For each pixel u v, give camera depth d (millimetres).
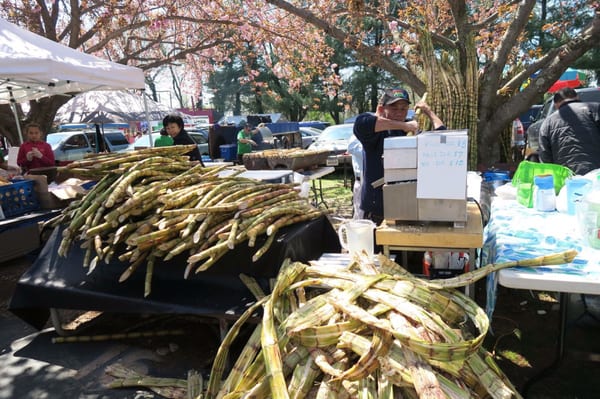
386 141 1941
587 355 1981
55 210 3988
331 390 1448
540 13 18172
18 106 8547
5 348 2781
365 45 6145
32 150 5445
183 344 2732
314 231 2656
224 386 1711
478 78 5691
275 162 6387
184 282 2404
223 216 2350
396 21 6375
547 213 2359
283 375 1501
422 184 1884
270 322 1714
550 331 2807
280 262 2221
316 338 1579
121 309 2383
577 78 9211
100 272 2561
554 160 3689
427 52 5137
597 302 2988
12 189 3811
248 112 32812
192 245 2213
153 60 9641
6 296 3734
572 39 5234
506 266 1672
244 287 2285
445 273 2232
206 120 22094
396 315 1576
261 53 9773
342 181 10461
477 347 1460
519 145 8523
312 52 8203
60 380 2402
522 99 5441
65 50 4703
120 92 10492
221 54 10664
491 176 3912
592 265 1616
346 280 1905
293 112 28906
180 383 2277
